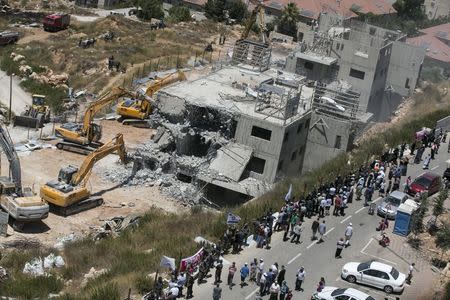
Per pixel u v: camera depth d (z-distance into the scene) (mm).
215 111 81438
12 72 116812
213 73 96375
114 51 130000
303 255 59750
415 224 64500
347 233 61281
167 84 96562
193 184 78250
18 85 113375
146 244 62562
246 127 80312
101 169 81438
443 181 75188
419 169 79125
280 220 63406
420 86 127625
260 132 80062
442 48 155500
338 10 183000
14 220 67188
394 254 61344
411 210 64188
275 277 53531
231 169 78750
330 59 112938
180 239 61281
